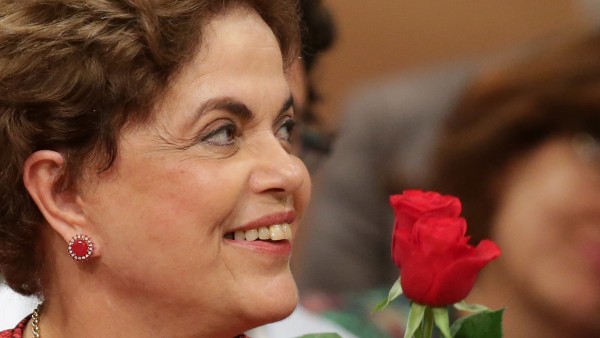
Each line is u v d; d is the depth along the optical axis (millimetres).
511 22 10688
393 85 8594
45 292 3893
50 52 3516
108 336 3732
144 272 3598
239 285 3598
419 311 3594
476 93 5969
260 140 3650
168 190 3535
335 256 7836
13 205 3697
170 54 3506
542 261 5691
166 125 3533
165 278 3586
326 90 10516
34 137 3586
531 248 5703
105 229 3611
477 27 10727
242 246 3605
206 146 3566
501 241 5781
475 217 5887
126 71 3500
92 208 3611
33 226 3730
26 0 3578
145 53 3508
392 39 10680
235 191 3547
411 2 10703
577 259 5641
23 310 4766
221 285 3592
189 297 3602
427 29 10719
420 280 3549
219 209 3539
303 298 7043
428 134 8102
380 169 8133
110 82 3502
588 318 5668
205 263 3566
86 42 3500
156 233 3555
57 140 3572
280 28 3910
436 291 3549
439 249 3512
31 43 3531
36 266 3852
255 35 3658
